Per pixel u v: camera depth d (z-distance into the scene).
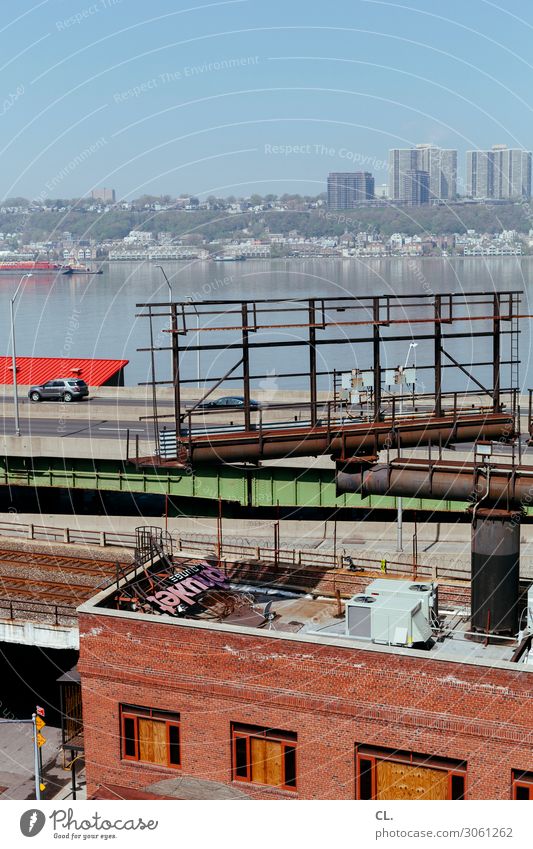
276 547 30.86
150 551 27.67
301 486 46.31
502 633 22.73
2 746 32.62
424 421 25.14
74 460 50.22
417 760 20.95
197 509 52.72
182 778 22.91
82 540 46.97
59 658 39.06
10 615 33.19
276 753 22.16
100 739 23.66
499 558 22.52
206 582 25.64
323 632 23.77
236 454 24.12
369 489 24.38
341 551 42.06
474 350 107.31
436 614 23.27
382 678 20.89
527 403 56.22
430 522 47.09
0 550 41.09
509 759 20.08
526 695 19.75
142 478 49.12
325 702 21.38
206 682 22.34
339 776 21.53
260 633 21.75
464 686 20.23
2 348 119.44
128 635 22.98
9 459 51.38
